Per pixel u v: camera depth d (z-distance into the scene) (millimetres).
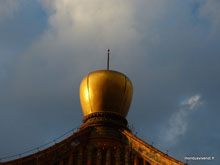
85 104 73500
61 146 68312
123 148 69938
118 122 72062
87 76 74312
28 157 65938
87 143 70250
